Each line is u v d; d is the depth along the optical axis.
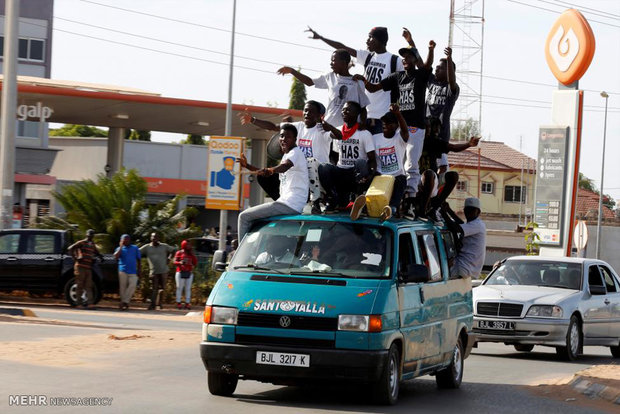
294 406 14.79
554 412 15.87
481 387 19.30
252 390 16.67
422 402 16.33
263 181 17.66
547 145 60.38
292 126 16.67
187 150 105.25
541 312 26.33
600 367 22.11
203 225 105.94
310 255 15.67
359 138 17.02
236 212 105.62
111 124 68.69
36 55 83.62
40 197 83.69
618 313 29.33
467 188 129.25
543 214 60.56
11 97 38.19
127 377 17.41
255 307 14.77
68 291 39.72
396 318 15.11
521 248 99.56
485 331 26.66
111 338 24.56
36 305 39.94
